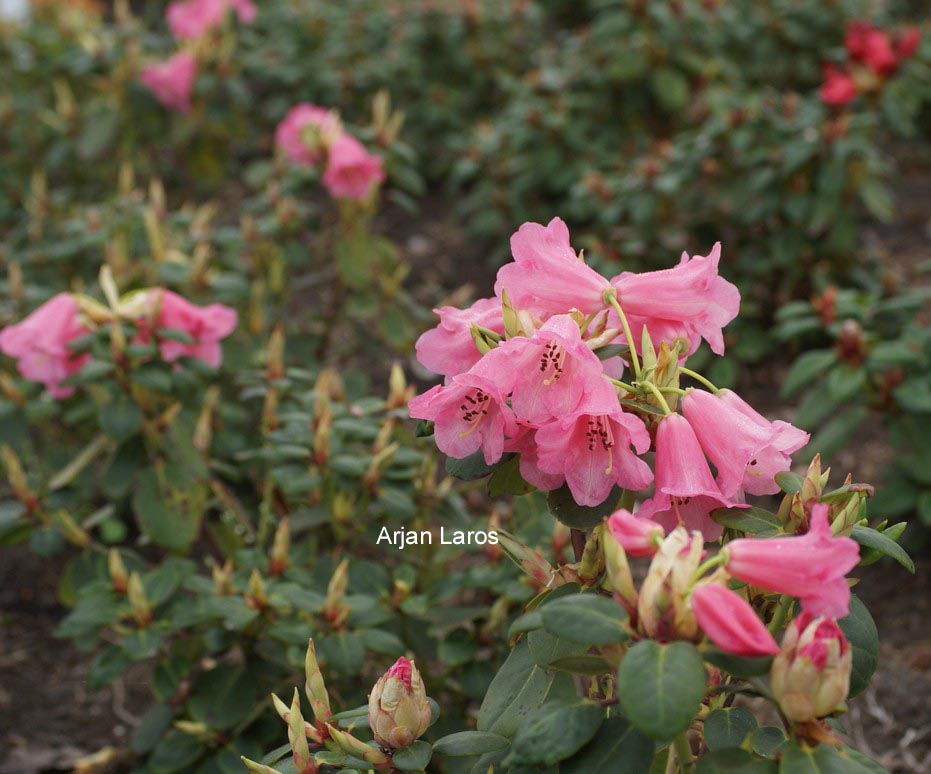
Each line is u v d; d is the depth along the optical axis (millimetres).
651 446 1451
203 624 2340
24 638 3182
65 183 5438
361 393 3330
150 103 5125
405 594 2242
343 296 4348
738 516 1365
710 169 4238
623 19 5051
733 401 1386
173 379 2520
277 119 6023
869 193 4160
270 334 3504
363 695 2246
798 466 3590
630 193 4305
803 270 4277
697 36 5203
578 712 1226
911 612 3115
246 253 3740
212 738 2260
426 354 1449
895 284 3711
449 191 5738
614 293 1394
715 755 1216
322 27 6367
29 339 2385
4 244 4465
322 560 2340
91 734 2816
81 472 2857
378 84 5996
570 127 4930
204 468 2627
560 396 1296
